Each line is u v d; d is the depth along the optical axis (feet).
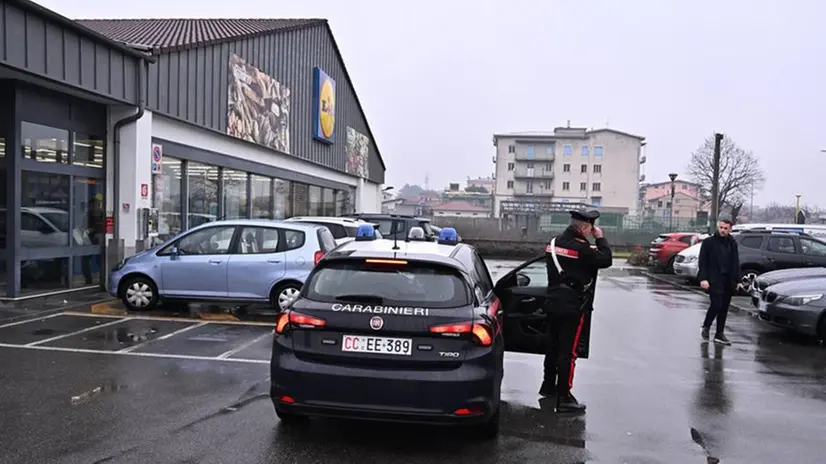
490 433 15.89
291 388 14.48
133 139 39.50
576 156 273.54
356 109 97.81
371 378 14.11
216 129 50.60
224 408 17.67
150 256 32.48
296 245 32.07
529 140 274.98
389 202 304.91
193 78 46.83
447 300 14.92
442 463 14.44
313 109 76.23
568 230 19.01
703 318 36.86
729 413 18.67
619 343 29.01
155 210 41.11
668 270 68.13
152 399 18.34
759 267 49.19
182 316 31.60
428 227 58.23
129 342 25.68
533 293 21.34
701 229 120.78
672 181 111.24
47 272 35.55
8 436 15.28
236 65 54.13
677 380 22.44
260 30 60.80
